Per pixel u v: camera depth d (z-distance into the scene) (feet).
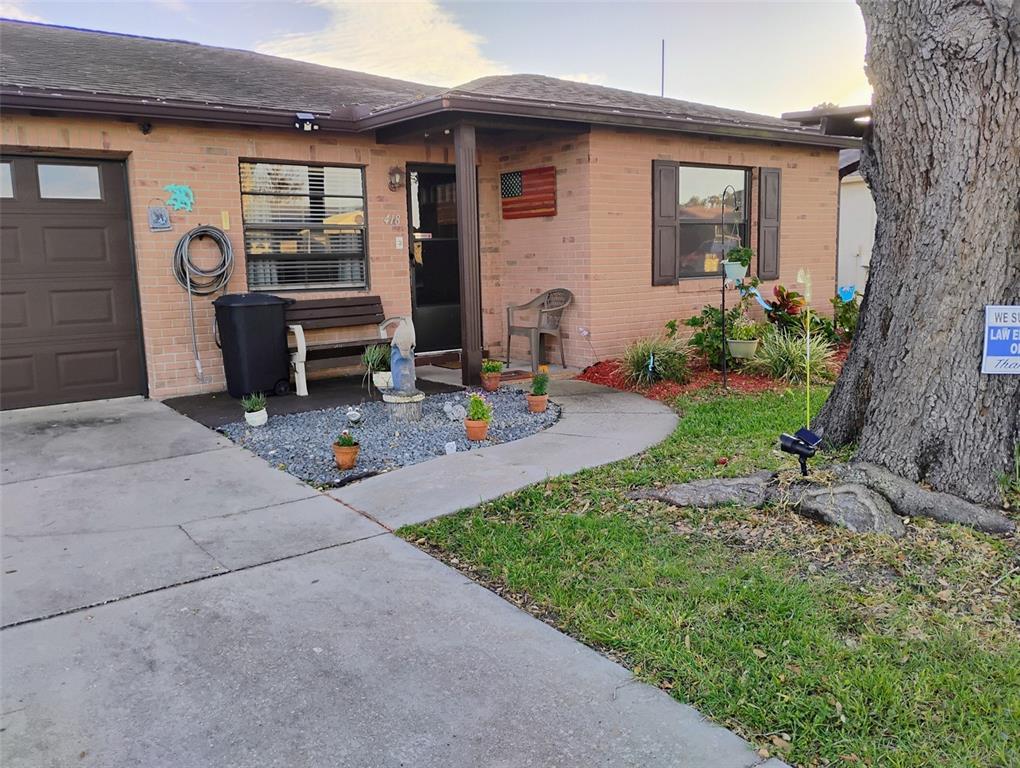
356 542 14.08
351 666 9.98
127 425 22.81
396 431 21.58
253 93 28.78
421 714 8.96
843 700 8.92
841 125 29.35
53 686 9.60
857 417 16.37
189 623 11.14
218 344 26.45
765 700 8.98
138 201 25.32
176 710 9.09
